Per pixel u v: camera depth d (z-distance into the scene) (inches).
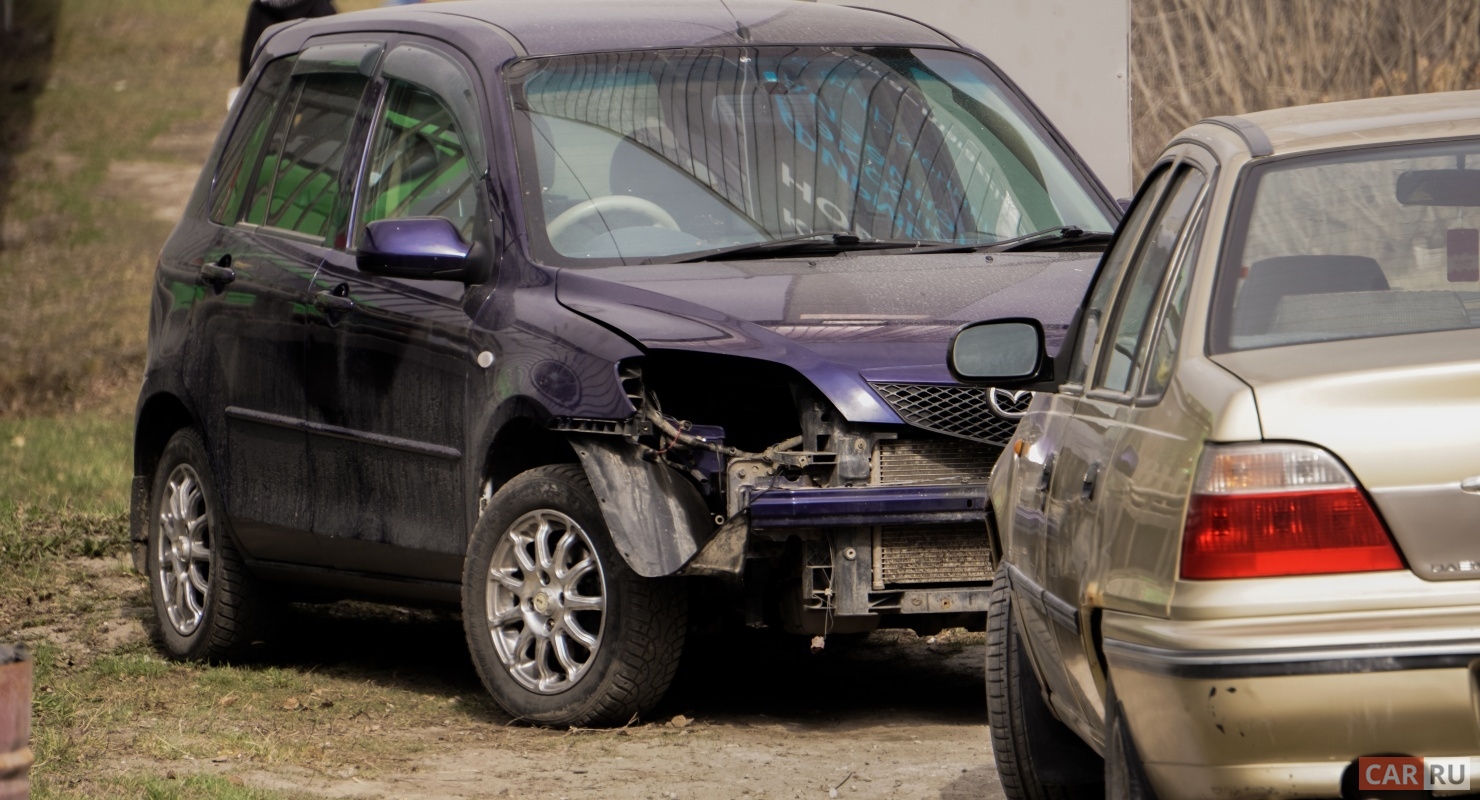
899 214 609.9
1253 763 276.5
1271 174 334.6
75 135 2544.3
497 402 555.5
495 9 666.2
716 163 604.4
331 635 725.9
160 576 698.2
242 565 667.4
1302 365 292.0
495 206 582.9
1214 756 279.1
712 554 514.6
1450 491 276.1
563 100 606.2
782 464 526.3
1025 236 617.9
